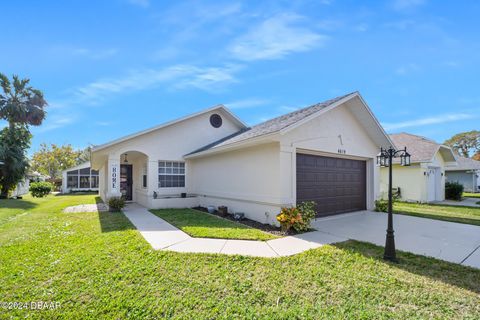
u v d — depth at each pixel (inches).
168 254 185.5
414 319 109.2
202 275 151.5
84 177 1091.3
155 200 446.9
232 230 260.2
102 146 421.1
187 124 514.9
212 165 439.2
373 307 118.8
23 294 129.5
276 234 253.1
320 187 346.6
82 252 191.8
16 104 805.2
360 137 404.8
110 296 127.0
